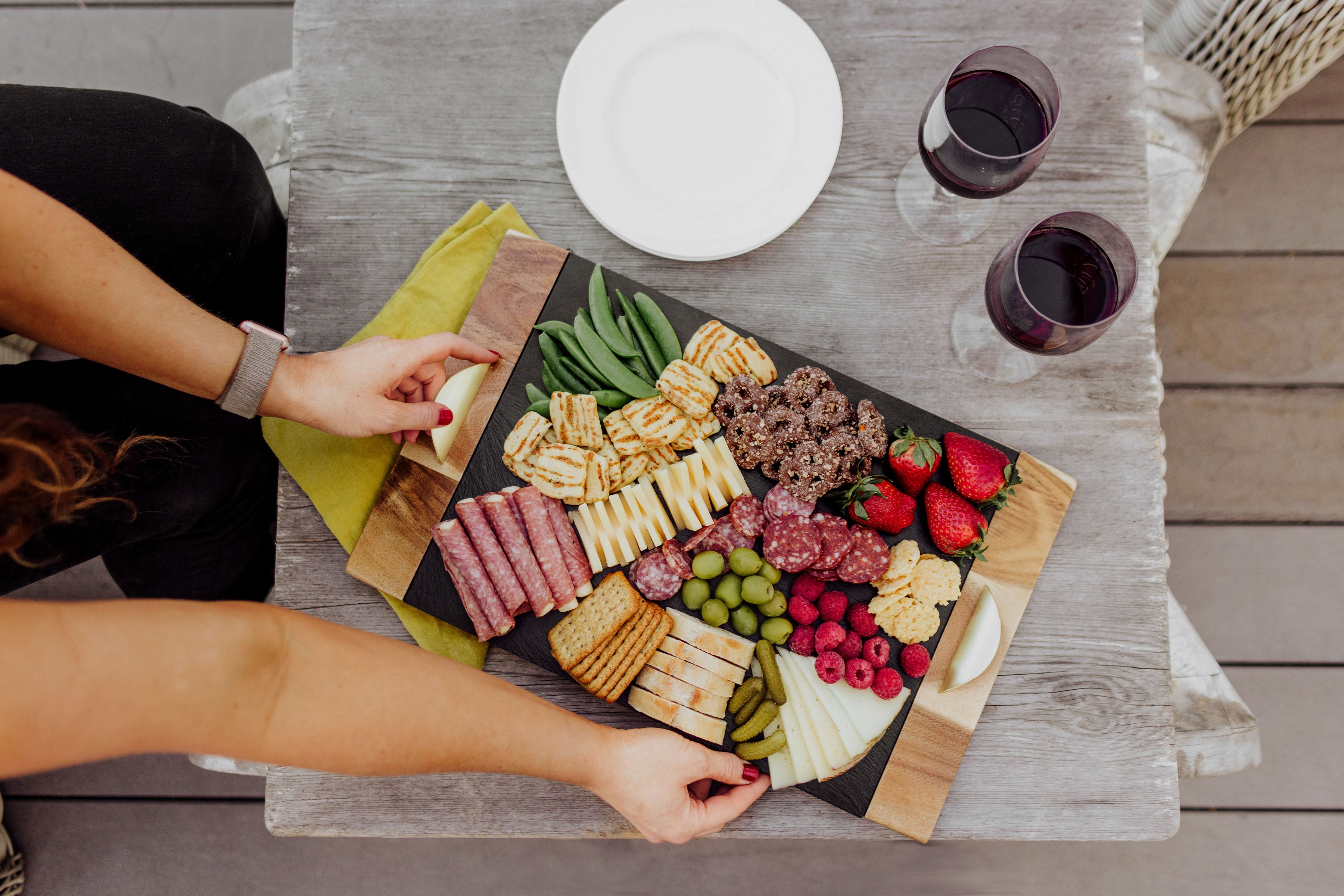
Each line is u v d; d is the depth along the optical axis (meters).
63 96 1.03
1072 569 1.00
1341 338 1.82
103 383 1.02
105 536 1.02
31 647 0.51
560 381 1.02
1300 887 1.77
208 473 1.08
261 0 1.89
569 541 1.00
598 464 1.00
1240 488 1.83
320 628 0.67
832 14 1.04
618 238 1.04
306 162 1.05
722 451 1.01
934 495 0.97
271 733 0.62
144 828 1.83
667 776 0.85
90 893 1.82
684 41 1.01
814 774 0.96
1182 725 1.23
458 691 0.73
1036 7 1.04
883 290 1.03
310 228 1.05
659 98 1.01
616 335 1.01
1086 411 1.02
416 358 0.93
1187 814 1.81
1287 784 1.80
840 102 1.00
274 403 0.89
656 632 0.98
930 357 1.03
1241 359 1.84
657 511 1.01
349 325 1.05
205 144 1.06
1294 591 1.82
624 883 1.82
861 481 0.96
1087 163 1.03
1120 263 0.86
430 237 1.05
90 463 0.83
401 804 0.97
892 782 0.96
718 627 0.99
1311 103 1.83
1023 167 0.80
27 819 1.82
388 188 1.05
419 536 1.00
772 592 0.96
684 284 1.04
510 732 0.76
